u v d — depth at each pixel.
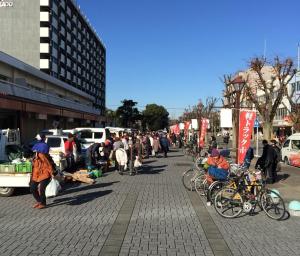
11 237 7.94
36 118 43.53
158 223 9.33
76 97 84.25
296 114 44.59
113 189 14.73
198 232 8.55
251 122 15.85
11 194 12.98
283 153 28.03
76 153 20.89
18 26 74.62
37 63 74.56
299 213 10.38
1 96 28.72
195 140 37.50
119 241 7.70
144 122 126.94
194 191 14.31
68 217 9.84
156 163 27.31
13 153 15.84
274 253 7.09
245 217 10.15
